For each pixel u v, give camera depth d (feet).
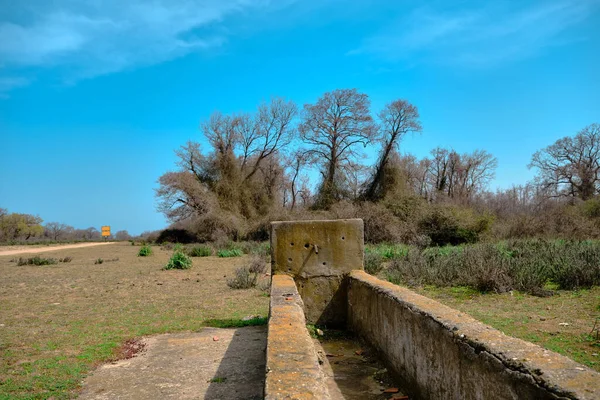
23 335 24.61
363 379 16.93
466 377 10.66
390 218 94.22
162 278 49.88
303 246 26.02
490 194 157.58
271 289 21.12
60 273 56.80
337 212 99.45
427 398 13.26
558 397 7.36
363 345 21.53
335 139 118.62
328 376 17.34
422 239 82.02
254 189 136.67
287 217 111.45
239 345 22.41
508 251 54.03
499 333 10.82
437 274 38.37
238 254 81.46
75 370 18.57
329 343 22.52
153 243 137.08
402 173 113.91
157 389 16.61
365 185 116.67
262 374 18.02
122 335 24.63
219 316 29.58
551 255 41.32
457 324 11.87
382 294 18.39
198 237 120.67
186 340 23.56
